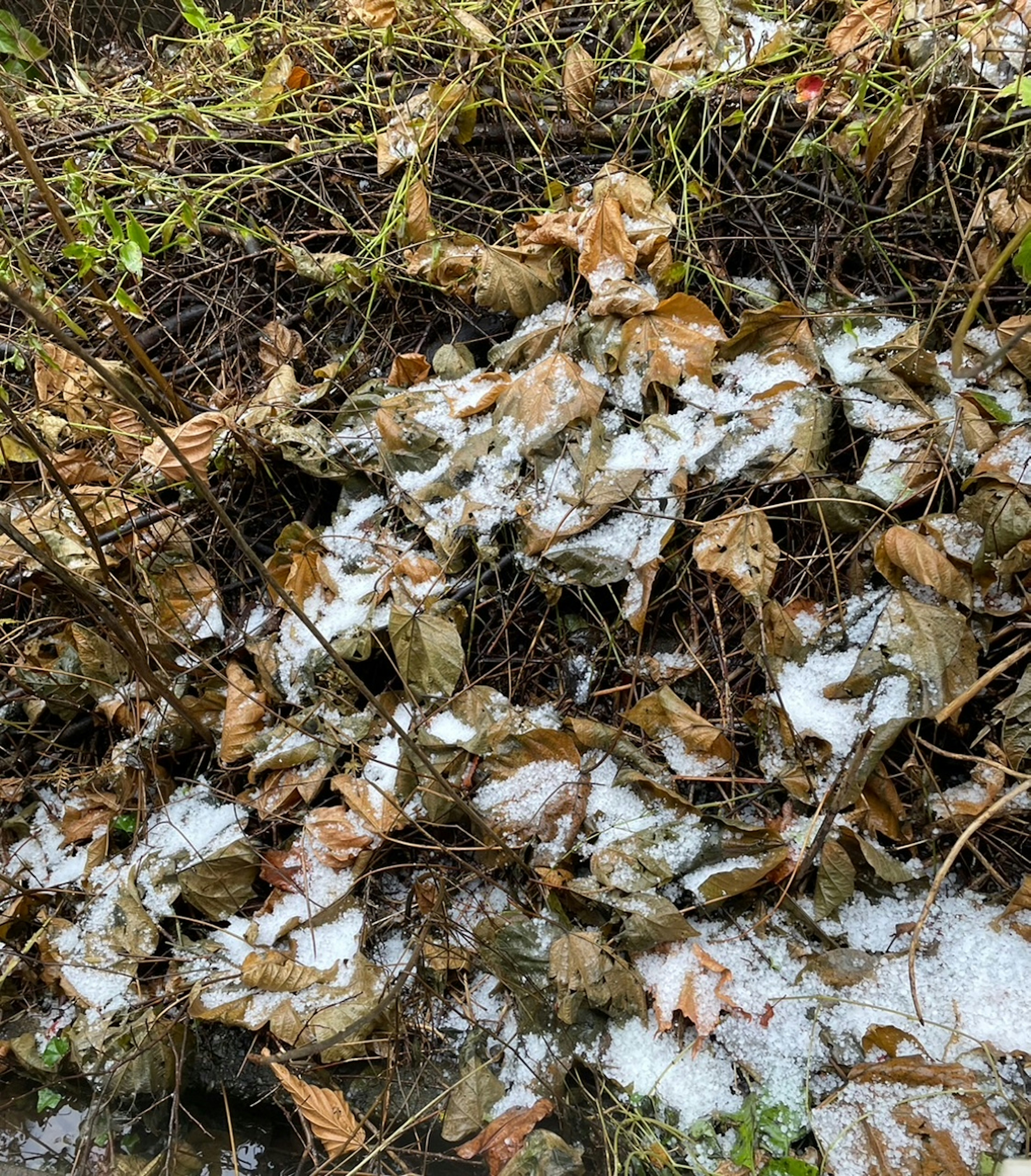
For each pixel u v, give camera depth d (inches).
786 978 30.2
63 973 33.6
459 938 32.2
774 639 31.9
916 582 31.5
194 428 35.9
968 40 34.6
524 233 37.4
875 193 36.2
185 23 54.6
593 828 32.2
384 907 33.3
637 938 30.5
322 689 34.6
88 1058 32.4
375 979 31.9
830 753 30.6
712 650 33.3
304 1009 31.4
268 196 42.4
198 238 38.6
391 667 35.4
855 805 30.6
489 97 40.0
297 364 40.4
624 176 36.7
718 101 37.3
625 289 35.0
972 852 30.8
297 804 34.4
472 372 37.2
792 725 30.9
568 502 33.7
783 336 34.3
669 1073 30.0
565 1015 30.5
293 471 38.0
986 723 31.0
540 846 32.3
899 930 30.3
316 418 37.6
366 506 36.9
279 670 35.4
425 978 32.2
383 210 41.2
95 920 33.9
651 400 34.8
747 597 31.6
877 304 35.3
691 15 39.8
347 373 39.2
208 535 38.1
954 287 34.4
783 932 30.8
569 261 37.2
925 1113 27.6
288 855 33.6
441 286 38.2
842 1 37.7
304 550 36.1
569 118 40.0
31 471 41.2
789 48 37.6
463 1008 32.1
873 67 35.4
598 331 35.3
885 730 30.0
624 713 33.2
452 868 33.1
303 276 39.8
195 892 33.2
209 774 36.3
